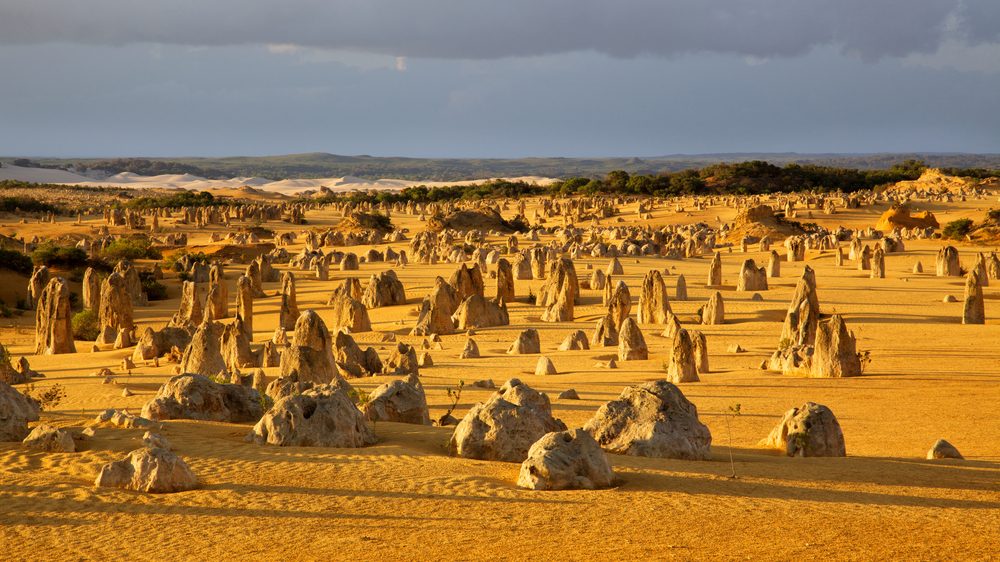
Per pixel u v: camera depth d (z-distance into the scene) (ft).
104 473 109.70
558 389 225.76
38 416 143.13
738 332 343.46
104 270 615.98
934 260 624.59
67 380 253.65
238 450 127.13
